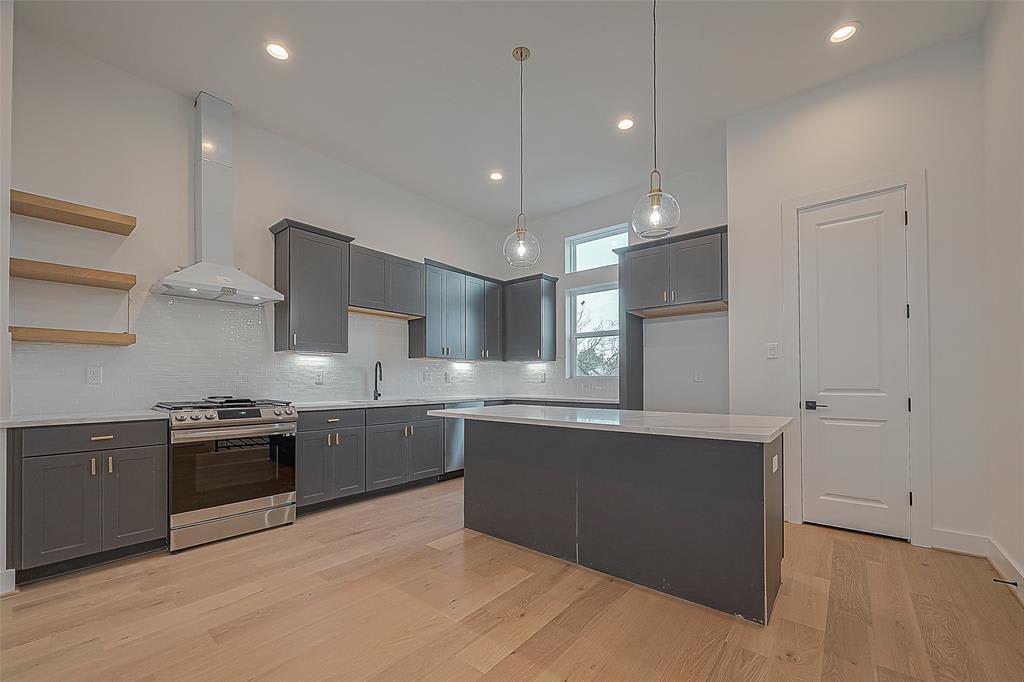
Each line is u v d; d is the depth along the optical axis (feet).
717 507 7.11
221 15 8.74
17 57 9.14
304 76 10.61
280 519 10.86
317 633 6.35
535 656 5.86
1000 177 8.25
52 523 7.98
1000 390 8.34
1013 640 6.14
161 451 9.21
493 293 19.40
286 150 13.41
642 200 8.56
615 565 8.16
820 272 10.74
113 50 9.74
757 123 11.80
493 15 8.77
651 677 5.45
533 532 9.39
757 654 5.89
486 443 10.32
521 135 13.23
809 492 10.77
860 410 10.18
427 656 5.85
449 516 11.65
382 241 15.99
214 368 11.63
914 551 9.16
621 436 8.20
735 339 11.84
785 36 9.28
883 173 10.02
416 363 17.03
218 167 11.43
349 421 12.71
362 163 14.93
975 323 9.01
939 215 9.42
